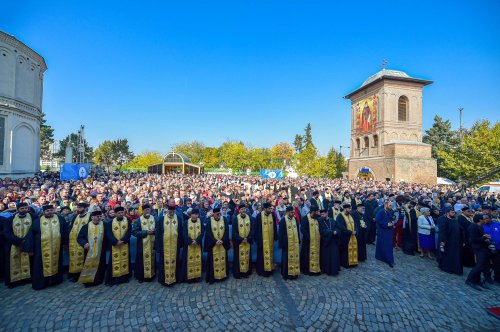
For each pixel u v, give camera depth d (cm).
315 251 743
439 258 809
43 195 1033
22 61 2689
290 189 1755
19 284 657
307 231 753
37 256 635
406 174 3719
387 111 4075
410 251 951
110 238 653
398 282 703
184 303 578
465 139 3509
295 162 6138
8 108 2488
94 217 669
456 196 1445
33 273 634
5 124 2478
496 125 3422
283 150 7912
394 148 3759
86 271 646
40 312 535
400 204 1107
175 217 694
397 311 559
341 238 805
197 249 690
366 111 4466
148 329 488
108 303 572
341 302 590
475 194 1794
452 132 5172
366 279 719
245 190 1662
